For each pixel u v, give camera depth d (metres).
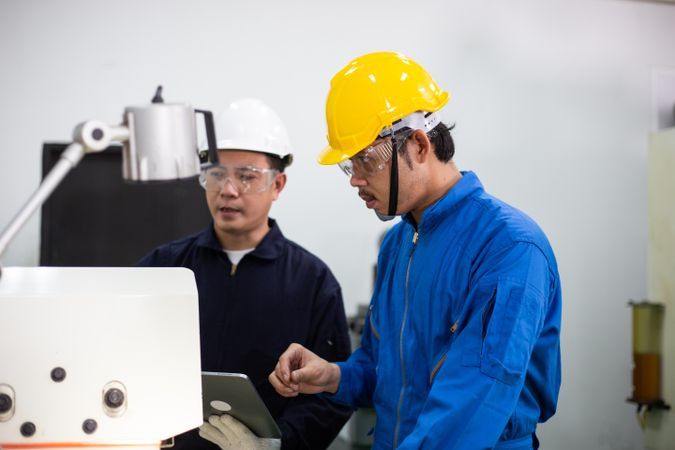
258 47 3.79
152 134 1.17
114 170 3.34
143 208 3.36
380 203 1.68
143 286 1.24
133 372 1.18
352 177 1.69
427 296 1.67
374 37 3.95
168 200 3.38
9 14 3.50
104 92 3.60
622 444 4.23
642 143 4.32
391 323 1.80
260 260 2.23
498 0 4.12
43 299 1.16
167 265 2.27
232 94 3.76
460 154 4.07
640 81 4.32
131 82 3.63
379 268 1.95
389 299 1.84
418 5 4.02
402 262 1.81
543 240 1.60
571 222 4.22
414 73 1.71
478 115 4.09
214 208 2.18
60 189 3.29
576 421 4.19
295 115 3.85
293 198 3.85
